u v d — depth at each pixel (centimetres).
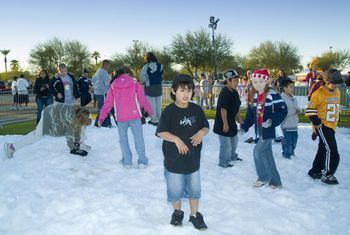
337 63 5803
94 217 420
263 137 517
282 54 5581
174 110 390
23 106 1658
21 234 388
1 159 694
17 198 481
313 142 843
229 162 645
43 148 752
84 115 692
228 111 623
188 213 442
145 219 424
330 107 550
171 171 393
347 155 725
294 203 475
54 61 5591
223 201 479
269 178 532
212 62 4800
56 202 465
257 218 427
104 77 1032
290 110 684
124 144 638
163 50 5122
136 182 560
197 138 386
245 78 1945
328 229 404
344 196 499
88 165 647
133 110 629
